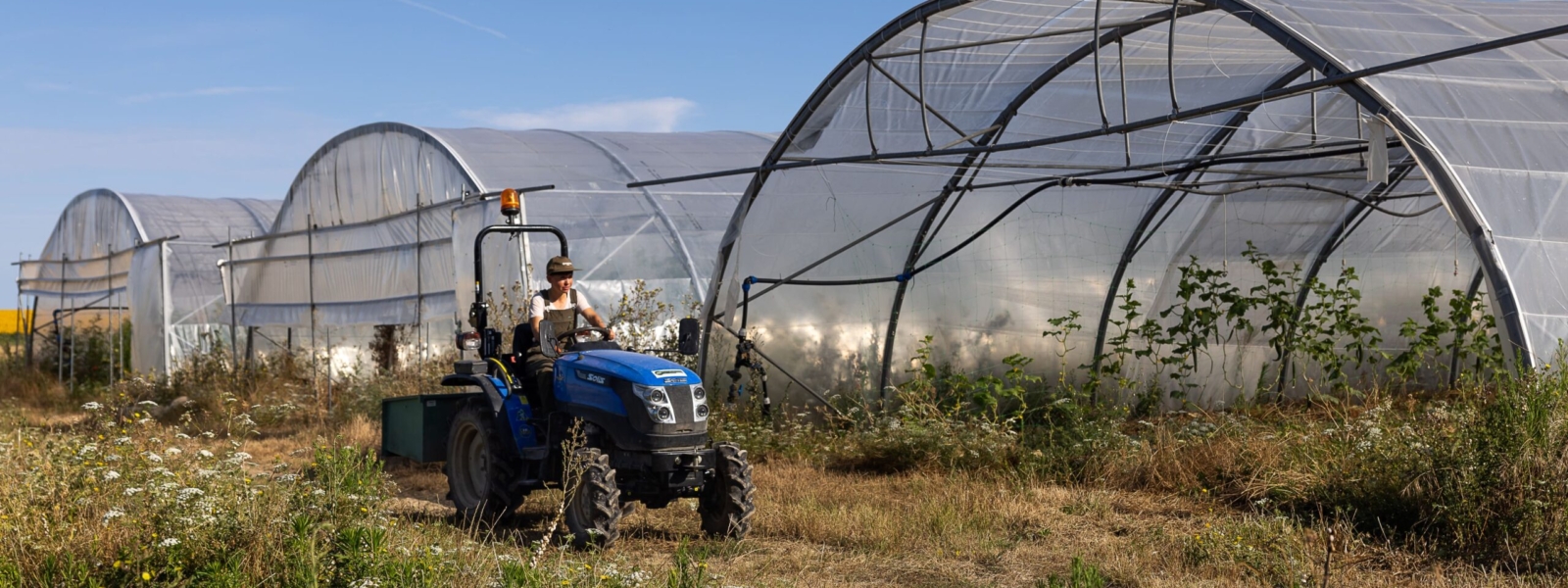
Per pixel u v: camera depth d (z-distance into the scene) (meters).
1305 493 7.62
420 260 15.44
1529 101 7.97
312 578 4.86
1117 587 6.00
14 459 8.40
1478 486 6.43
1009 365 11.73
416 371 15.29
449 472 8.38
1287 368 12.95
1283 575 5.91
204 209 25.45
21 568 5.33
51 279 27.27
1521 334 6.95
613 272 15.91
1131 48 10.29
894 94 11.52
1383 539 6.70
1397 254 13.23
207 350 21.59
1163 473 8.65
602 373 7.11
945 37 10.26
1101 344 12.62
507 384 7.71
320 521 5.55
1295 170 12.11
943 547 6.86
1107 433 9.31
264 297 20.42
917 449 9.65
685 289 16.16
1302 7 8.21
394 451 9.50
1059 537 7.11
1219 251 12.73
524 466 7.56
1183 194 12.11
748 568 6.43
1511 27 8.62
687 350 7.35
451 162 16.55
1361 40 7.81
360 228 17.41
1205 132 11.41
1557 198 7.45
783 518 7.49
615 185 17.52
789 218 12.40
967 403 11.37
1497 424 6.48
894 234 12.35
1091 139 11.58
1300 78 10.45
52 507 6.36
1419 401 11.31
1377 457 7.44
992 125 11.12
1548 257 7.18
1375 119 7.46
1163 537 6.95
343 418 14.30
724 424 11.17
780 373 12.51
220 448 12.05
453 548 6.04
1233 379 12.74
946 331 12.54
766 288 12.52
